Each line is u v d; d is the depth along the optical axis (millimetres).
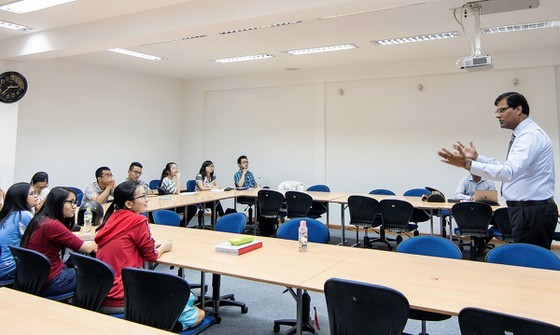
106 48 4453
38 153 5898
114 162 7051
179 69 7152
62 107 6219
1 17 4156
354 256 2484
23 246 2551
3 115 5051
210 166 6707
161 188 6051
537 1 3600
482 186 4977
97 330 1398
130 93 7352
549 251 2230
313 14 3344
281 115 7559
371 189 6742
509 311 1581
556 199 5438
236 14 3520
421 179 6379
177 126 8422
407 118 6484
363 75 6672
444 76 6211
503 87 5805
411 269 2180
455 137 6137
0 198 3062
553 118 5449
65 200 2639
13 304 1644
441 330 2879
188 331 2121
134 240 2314
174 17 3830
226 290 3762
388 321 1593
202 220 5781
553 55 5414
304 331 2816
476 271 2131
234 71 7332
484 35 4844
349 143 6918
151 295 1829
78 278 2129
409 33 4758
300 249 2660
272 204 5441
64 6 3840
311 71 7133
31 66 5797
